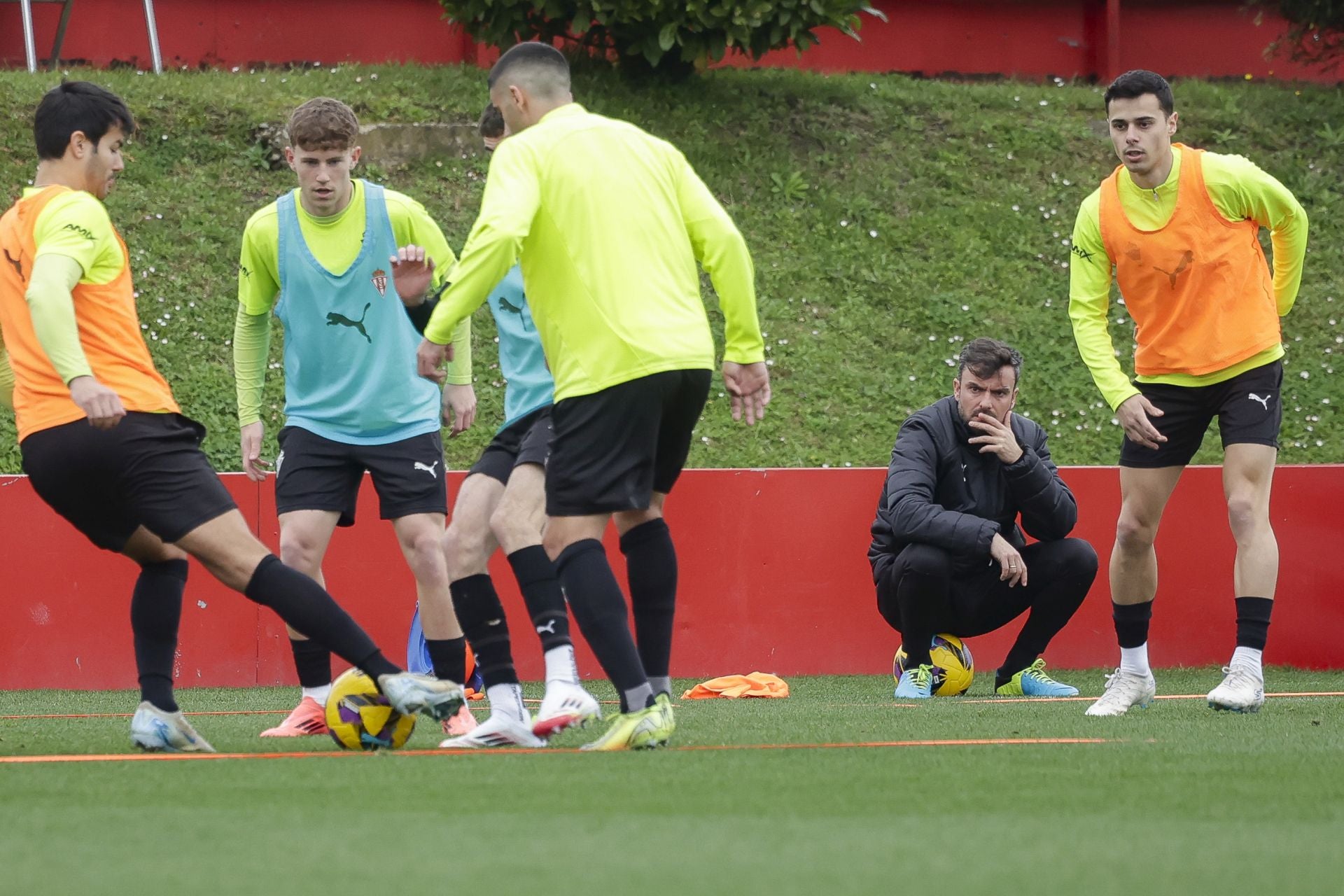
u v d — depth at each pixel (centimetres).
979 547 2230
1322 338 3769
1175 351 1858
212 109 3953
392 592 2742
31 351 1350
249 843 855
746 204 3994
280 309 1825
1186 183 1823
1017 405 3519
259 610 2723
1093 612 2894
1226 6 5044
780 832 885
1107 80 5000
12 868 784
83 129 1396
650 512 1516
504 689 1508
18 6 4388
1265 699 2197
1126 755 1305
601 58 4303
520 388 1658
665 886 729
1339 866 784
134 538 1447
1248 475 1848
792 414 3434
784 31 4066
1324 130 4456
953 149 4297
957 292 3825
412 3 4672
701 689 2408
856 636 2855
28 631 2670
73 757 1339
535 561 1476
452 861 795
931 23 4966
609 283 1334
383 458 1806
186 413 3203
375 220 1816
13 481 2677
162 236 3597
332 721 1430
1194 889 722
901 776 1147
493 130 1891
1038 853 818
